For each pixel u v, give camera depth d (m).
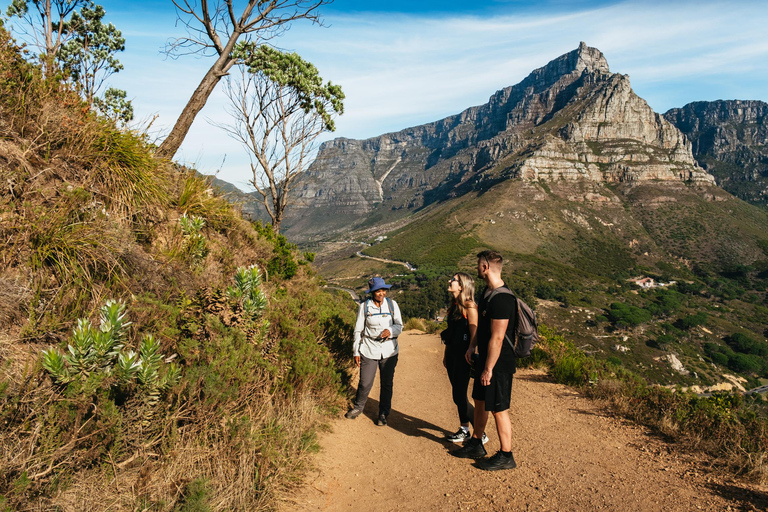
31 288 3.07
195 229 5.10
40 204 3.65
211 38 7.77
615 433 4.57
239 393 3.43
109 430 2.37
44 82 4.62
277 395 4.00
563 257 172.50
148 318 3.44
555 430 4.67
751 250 175.62
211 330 3.63
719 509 2.82
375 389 6.45
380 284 4.71
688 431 4.42
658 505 2.90
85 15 12.37
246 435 3.07
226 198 7.15
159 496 2.30
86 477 2.26
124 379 2.57
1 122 3.87
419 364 8.74
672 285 148.00
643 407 5.27
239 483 2.61
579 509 2.88
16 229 3.23
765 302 132.88
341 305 7.42
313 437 3.73
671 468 3.58
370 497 3.09
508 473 3.51
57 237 3.39
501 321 3.39
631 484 3.27
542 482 3.33
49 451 2.13
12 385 2.33
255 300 4.02
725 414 4.39
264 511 2.60
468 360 3.95
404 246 199.25
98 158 4.53
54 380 2.43
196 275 4.71
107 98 6.45
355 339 4.71
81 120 4.59
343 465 3.59
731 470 3.49
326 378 4.80
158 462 2.57
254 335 3.98
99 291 3.49
